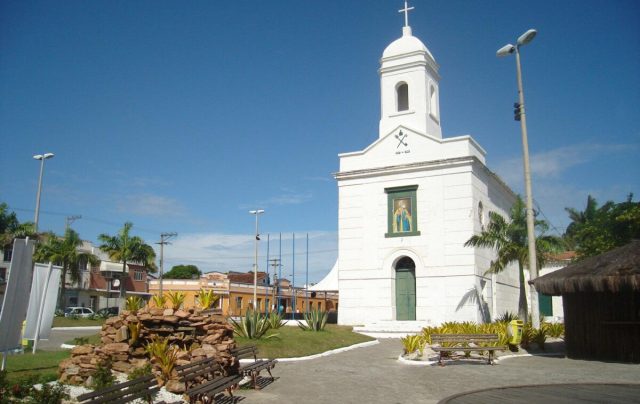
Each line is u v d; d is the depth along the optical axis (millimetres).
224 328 14195
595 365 16812
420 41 39344
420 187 35219
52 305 18812
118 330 13422
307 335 23969
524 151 22844
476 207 34375
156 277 86312
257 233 58031
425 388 13328
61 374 12008
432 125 38844
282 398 12195
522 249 26828
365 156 37594
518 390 12750
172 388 11773
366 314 35469
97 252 66062
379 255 35719
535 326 22109
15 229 45625
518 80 23109
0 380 9555
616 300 18047
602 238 38219
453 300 33062
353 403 11617
